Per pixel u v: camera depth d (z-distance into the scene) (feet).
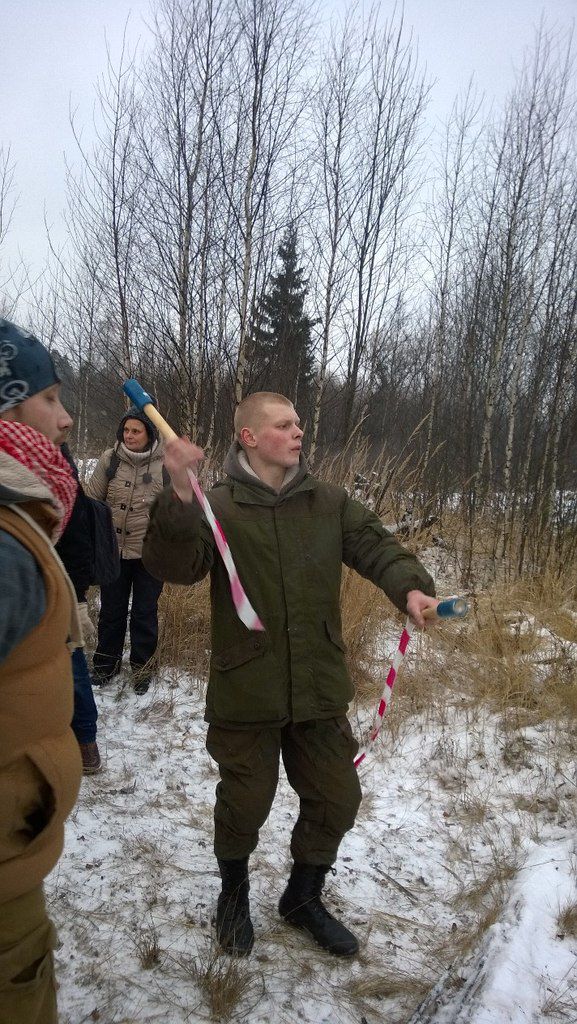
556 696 13.32
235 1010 6.72
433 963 7.47
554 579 19.67
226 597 7.04
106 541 10.48
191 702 13.61
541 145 29.19
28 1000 4.10
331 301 32.37
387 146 32.27
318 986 7.09
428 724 12.92
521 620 16.05
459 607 6.14
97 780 10.77
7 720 3.88
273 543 7.00
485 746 12.05
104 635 14.21
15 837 3.98
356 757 7.71
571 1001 6.35
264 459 7.22
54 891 8.16
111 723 12.67
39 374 4.31
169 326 27.66
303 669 7.00
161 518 5.98
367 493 22.15
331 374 33.55
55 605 4.01
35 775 4.03
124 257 27.89
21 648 3.89
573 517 23.71
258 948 7.53
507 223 30.68
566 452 26.50
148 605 13.78
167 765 11.37
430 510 29.89
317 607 7.09
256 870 8.88
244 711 6.95
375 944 7.74
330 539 7.23
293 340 32.96
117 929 7.67
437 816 10.30
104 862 8.79
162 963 7.23
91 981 6.95
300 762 7.35
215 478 20.79
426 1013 6.38
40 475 4.07
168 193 27.32
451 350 44.04
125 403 30.60
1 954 3.94
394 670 7.29
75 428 39.75
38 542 3.89
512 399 28.19
